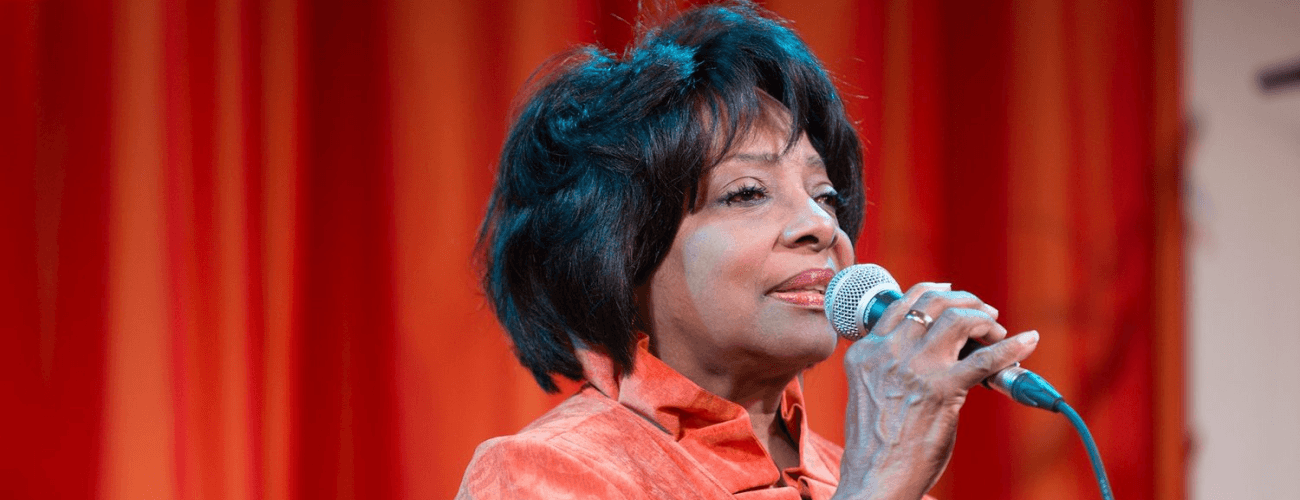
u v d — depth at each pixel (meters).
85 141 3.81
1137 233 4.32
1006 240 4.20
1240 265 4.83
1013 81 4.25
